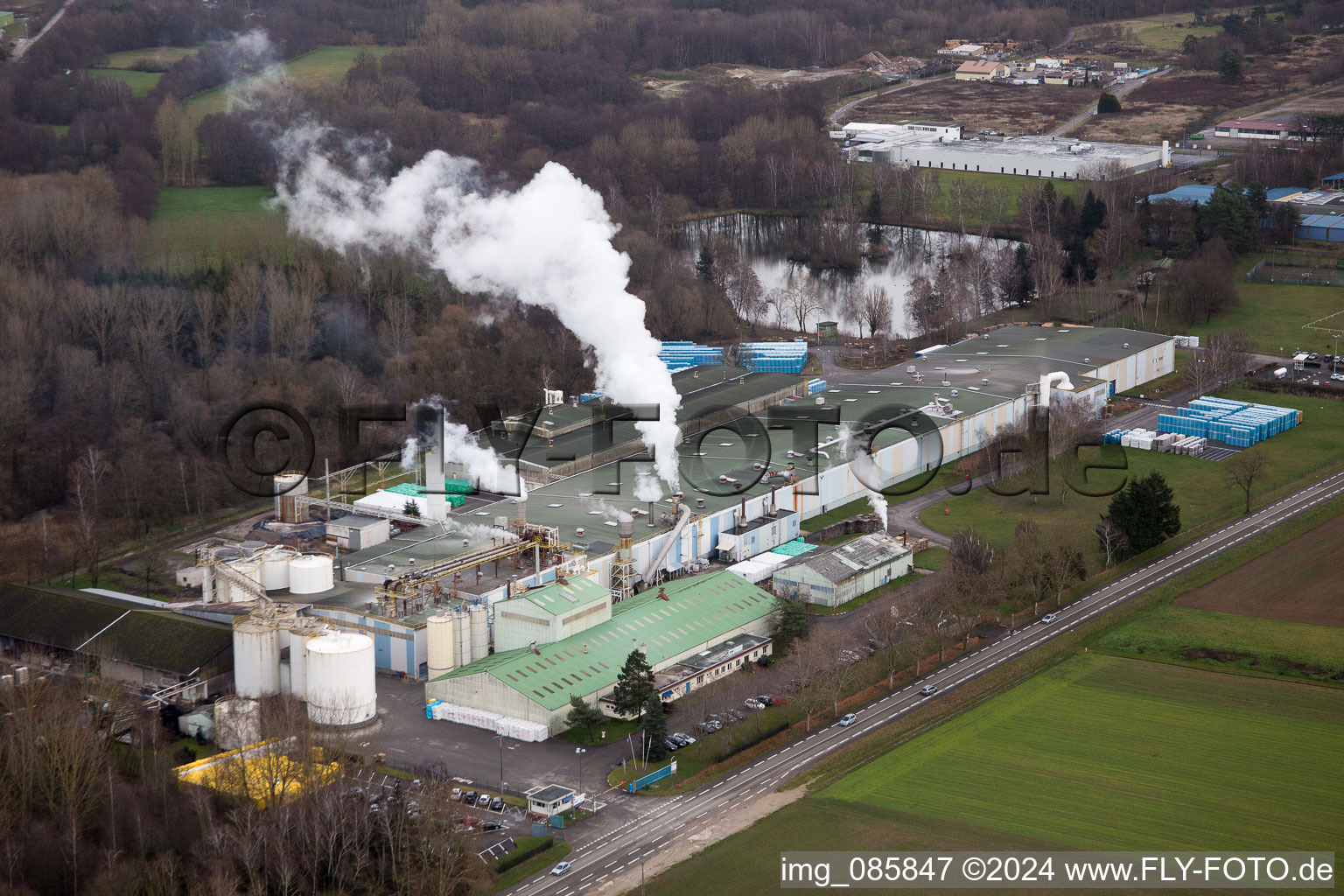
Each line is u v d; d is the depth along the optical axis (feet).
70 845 606.14
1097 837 645.92
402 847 611.06
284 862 588.09
